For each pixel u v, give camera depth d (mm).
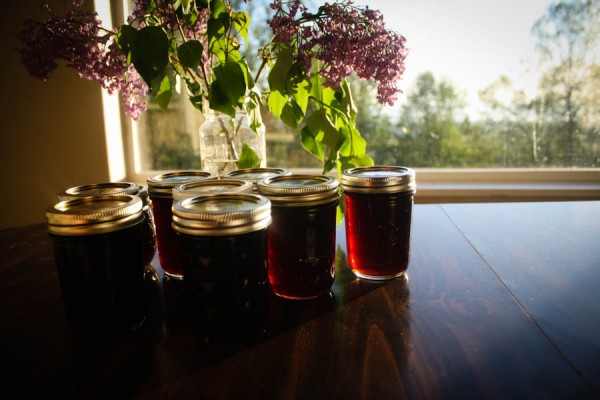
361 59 641
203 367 434
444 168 1528
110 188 644
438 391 388
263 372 422
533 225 865
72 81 1325
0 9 1281
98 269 468
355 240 626
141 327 520
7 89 1328
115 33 699
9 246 849
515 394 382
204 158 817
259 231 478
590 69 1412
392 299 570
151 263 748
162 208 625
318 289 573
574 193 1360
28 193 1386
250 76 741
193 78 786
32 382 420
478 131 1495
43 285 661
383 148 1517
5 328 533
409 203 618
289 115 750
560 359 430
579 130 1459
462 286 602
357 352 451
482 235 813
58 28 676
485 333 480
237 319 472
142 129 1550
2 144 1357
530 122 1473
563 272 638
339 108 756
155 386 406
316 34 654
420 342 466
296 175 630
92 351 472
